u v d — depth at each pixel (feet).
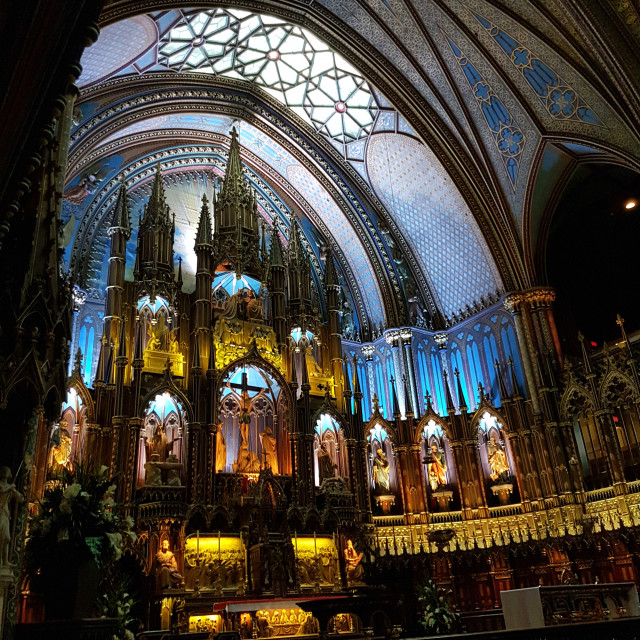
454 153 82.94
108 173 81.92
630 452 69.77
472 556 73.82
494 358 86.33
